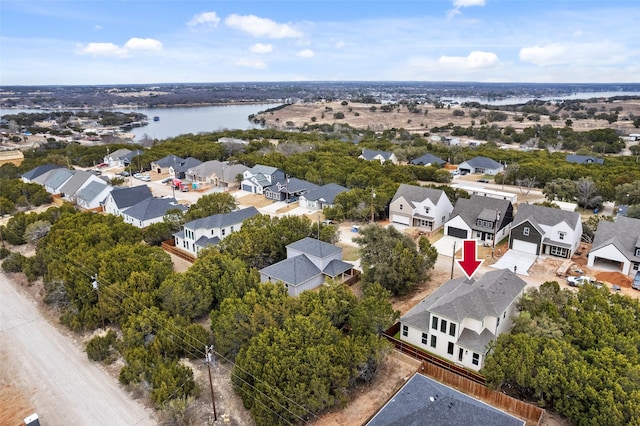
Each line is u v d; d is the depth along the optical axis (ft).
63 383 111.75
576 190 257.34
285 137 529.45
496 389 99.91
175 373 103.71
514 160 374.63
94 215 205.16
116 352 122.72
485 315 112.98
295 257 159.63
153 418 99.55
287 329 106.11
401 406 91.15
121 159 404.77
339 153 384.47
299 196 279.69
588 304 118.62
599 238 176.76
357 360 100.42
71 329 135.44
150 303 128.47
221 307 122.31
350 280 160.45
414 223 227.81
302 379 94.12
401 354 117.19
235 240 166.40
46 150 458.50
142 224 225.56
